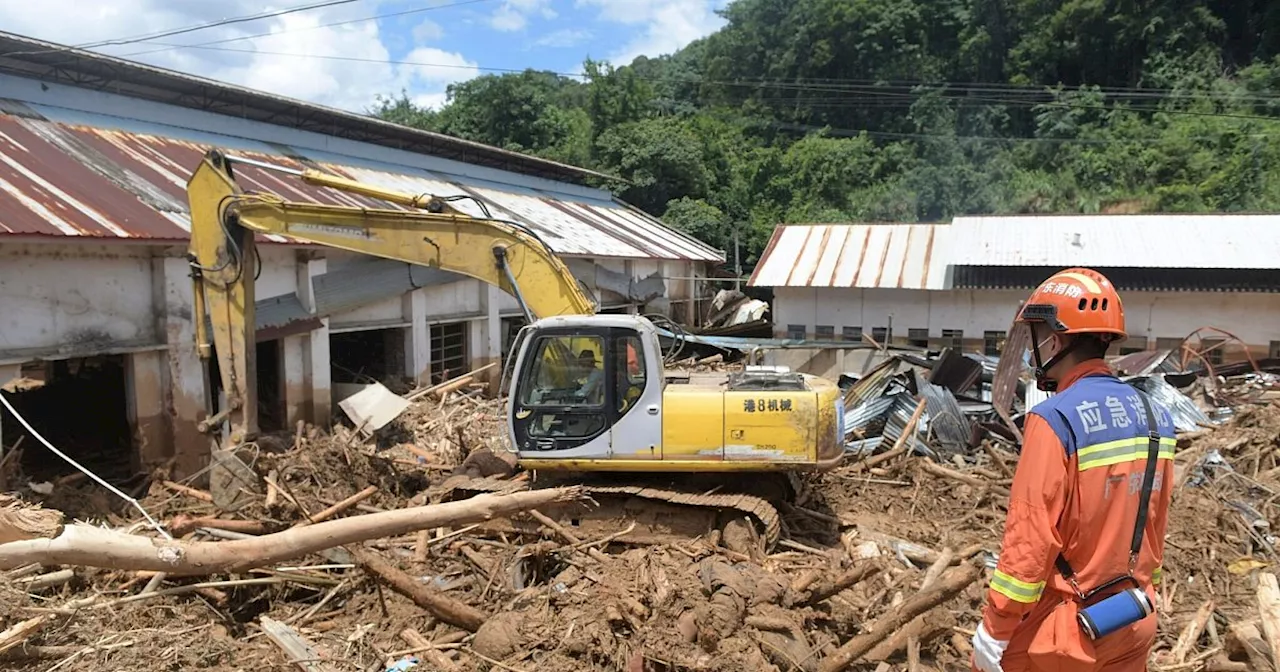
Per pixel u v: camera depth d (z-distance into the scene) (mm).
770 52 53531
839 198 42312
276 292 12094
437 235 8406
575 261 18547
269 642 5699
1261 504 8906
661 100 53312
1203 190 32969
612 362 7414
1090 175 36406
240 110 17406
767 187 44031
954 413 11570
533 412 7570
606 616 5605
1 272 8570
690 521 7500
